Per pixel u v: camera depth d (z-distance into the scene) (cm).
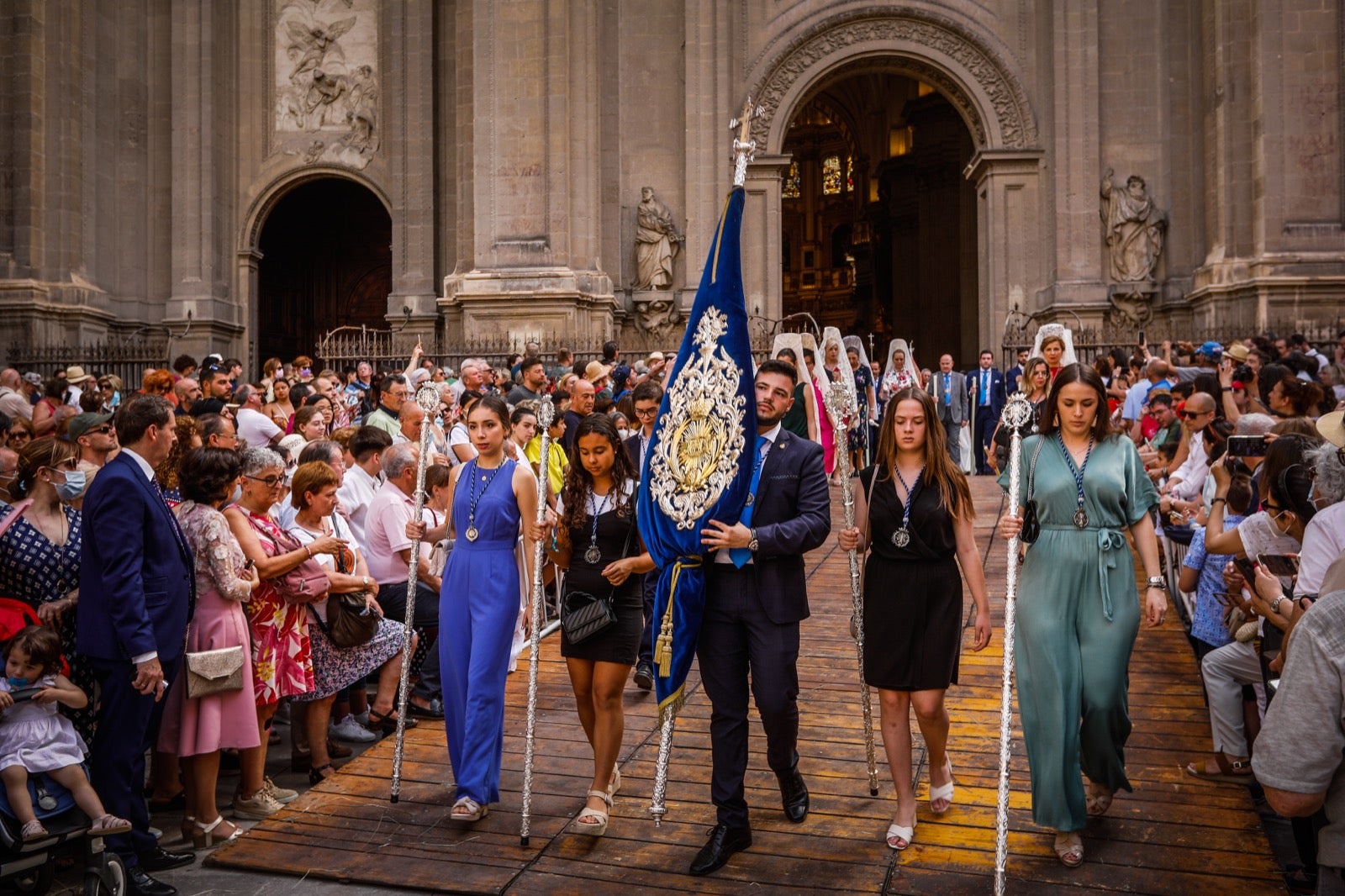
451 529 581
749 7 2350
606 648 533
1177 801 549
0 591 551
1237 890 463
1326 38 2025
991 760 604
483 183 2269
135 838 511
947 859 495
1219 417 886
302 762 666
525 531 563
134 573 503
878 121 4119
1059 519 504
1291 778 312
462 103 2414
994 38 2320
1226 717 567
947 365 1836
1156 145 2252
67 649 552
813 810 548
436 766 632
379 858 513
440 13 2533
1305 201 2022
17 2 2252
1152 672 741
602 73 2359
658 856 509
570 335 2212
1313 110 2023
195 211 2484
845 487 520
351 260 3284
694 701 725
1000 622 867
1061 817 480
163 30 2527
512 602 564
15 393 1215
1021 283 2303
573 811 561
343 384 1717
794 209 4772
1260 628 537
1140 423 1148
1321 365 1424
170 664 521
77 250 2352
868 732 557
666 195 2353
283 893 488
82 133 2381
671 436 517
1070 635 495
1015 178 2309
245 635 565
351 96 2556
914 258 3669
